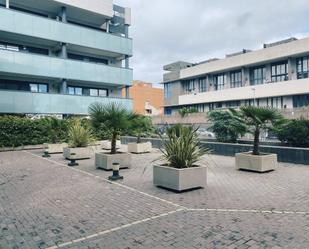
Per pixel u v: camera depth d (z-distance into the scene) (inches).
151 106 2955.2
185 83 2076.8
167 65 2236.7
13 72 838.5
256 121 396.5
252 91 1557.6
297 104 1384.1
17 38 904.3
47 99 905.5
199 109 1932.8
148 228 189.5
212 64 1797.5
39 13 991.0
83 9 991.6
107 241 170.9
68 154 549.0
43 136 826.8
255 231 179.8
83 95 976.9
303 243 161.2
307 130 476.4
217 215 211.9
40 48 984.3
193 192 282.8
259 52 1519.4
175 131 322.7
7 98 836.0
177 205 239.6
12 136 772.0
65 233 184.2
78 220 207.5
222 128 609.9
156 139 733.9
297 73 1391.5
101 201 255.4
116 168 354.6
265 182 322.7
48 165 478.6
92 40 1008.9
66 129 691.4
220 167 430.3
